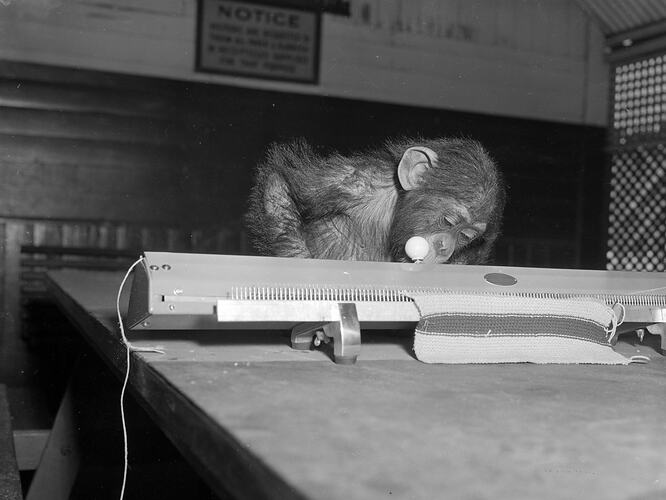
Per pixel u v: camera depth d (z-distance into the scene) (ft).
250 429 3.10
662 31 25.11
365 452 2.85
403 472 2.64
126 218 22.61
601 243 26.96
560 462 2.83
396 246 10.31
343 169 11.29
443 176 10.12
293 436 3.03
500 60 26.96
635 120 26.17
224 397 3.68
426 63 26.32
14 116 21.88
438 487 2.50
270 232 10.97
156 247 22.88
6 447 8.89
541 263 26.91
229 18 24.07
